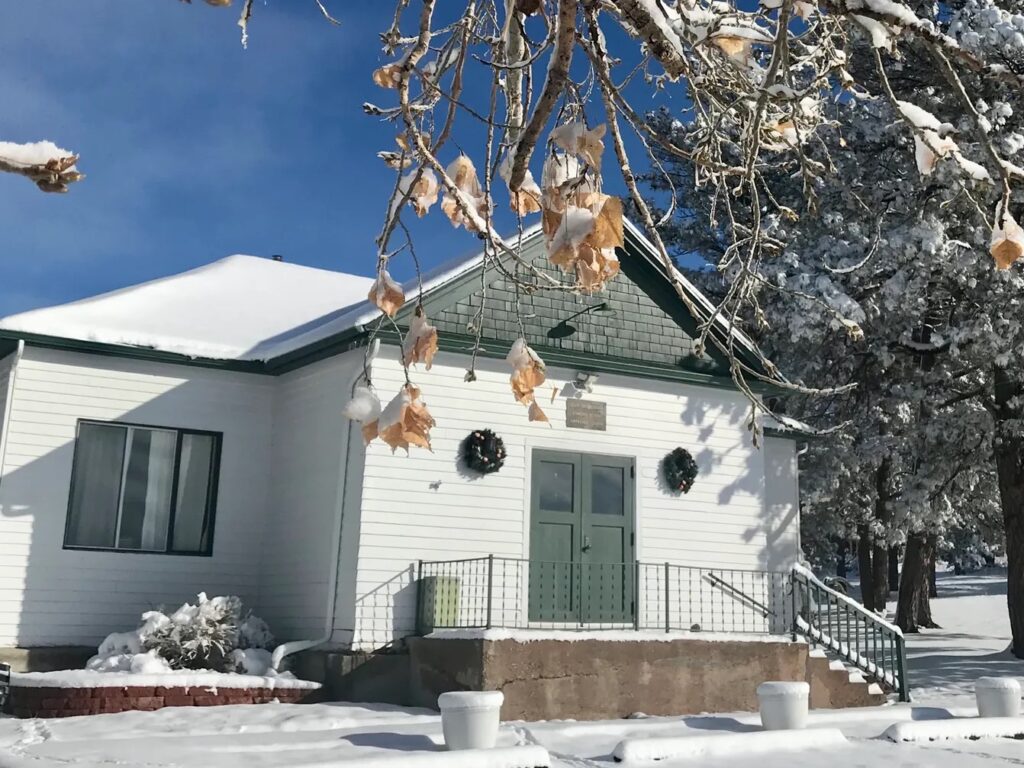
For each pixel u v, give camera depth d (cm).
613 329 1473
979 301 1922
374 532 1259
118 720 1017
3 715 1131
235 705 1143
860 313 1866
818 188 1939
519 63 394
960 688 1591
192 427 1437
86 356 1378
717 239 2486
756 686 1241
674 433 1489
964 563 6250
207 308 1633
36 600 1288
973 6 1703
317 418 1390
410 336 320
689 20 337
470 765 754
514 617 1311
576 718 1116
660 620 1409
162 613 1271
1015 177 290
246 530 1450
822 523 3002
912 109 303
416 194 382
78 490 1348
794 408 2341
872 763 846
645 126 371
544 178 334
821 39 401
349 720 1020
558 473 1395
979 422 2067
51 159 196
